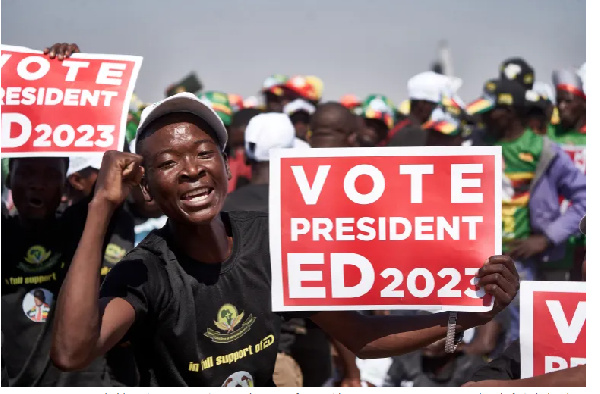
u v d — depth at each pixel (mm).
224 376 2953
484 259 3094
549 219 6398
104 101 3992
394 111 8578
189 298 2883
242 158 7148
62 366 2609
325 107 5961
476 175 3094
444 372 5273
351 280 3115
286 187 3113
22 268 4363
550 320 3238
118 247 4723
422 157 3104
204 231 2902
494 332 5547
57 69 4008
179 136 2834
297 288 3096
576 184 6375
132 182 2752
